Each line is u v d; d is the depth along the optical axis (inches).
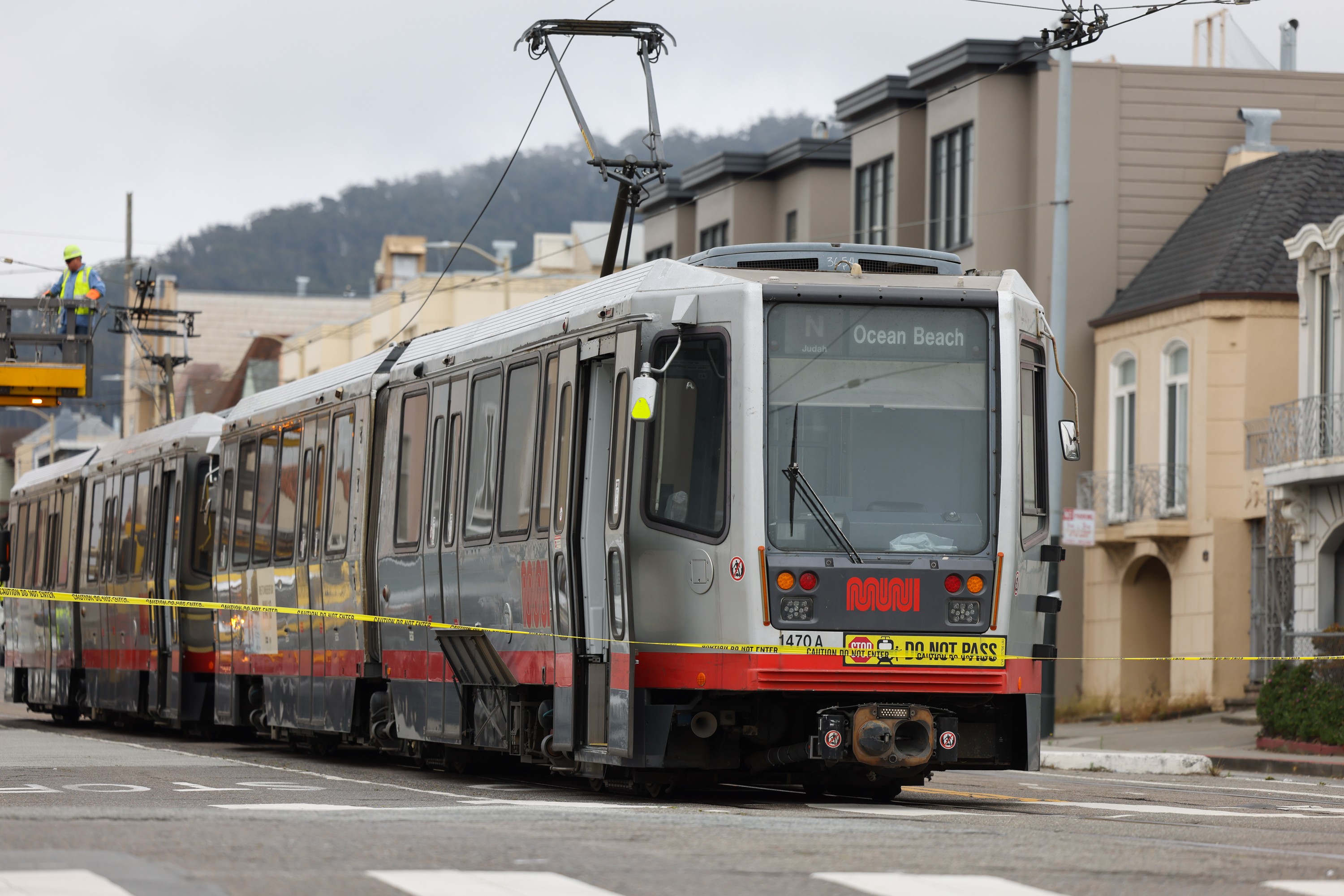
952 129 2353.6
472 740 979.3
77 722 1964.8
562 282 3602.4
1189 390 2031.3
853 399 798.5
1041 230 2249.0
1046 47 1358.3
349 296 5777.6
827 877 492.7
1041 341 852.6
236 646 1396.4
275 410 1336.1
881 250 856.3
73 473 1931.6
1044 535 841.5
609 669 817.5
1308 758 1425.9
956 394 807.7
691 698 799.7
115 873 478.3
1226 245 2085.4
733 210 2923.2
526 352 927.0
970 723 816.9
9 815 650.8
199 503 1552.7
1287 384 1999.3
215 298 5649.6
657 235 3213.6
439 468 1026.7
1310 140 2325.3
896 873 508.1
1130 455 2171.5
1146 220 2272.4
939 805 824.3
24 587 2103.8
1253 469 1937.7
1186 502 2032.5
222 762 1158.3
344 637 1160.2
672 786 837.2
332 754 1298.0
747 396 788.0
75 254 1590.8
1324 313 1802.4
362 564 1122.0
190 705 1529.3
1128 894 478.3
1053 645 834.2
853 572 780.6
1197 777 1263.5
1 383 1573.6
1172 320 2069.4
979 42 2276.1
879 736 778.2
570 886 468.4
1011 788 1003.9
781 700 803.4
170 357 2741.1
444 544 1008.9
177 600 1542.8
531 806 737.6
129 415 5088.6
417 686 1045.2
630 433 811.4
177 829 600.1
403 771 1080.8
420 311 3208.7
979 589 791.1
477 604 961.5
